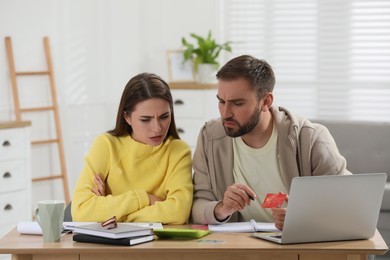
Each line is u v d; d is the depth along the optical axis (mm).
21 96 6180
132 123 3203
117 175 3244
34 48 6254
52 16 6367
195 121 6445
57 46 6410
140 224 3012
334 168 3135
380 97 6898
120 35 6820
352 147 5664
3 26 6047
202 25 7051
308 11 6973
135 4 6883
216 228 2953
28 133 5457
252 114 2982
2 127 5246
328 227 2684
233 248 2596
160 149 3246
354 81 6926
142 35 7027
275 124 3156
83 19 6582
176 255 2660
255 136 3139
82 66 6602
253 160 3180
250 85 2949
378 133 5652
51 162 6398
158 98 3121
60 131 6336
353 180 2650
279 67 7066
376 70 6883
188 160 3275
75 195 3180
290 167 3133
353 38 6906
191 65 6633
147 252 2613
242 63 2973
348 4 6883
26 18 6191
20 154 5398
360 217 2709
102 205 3098
